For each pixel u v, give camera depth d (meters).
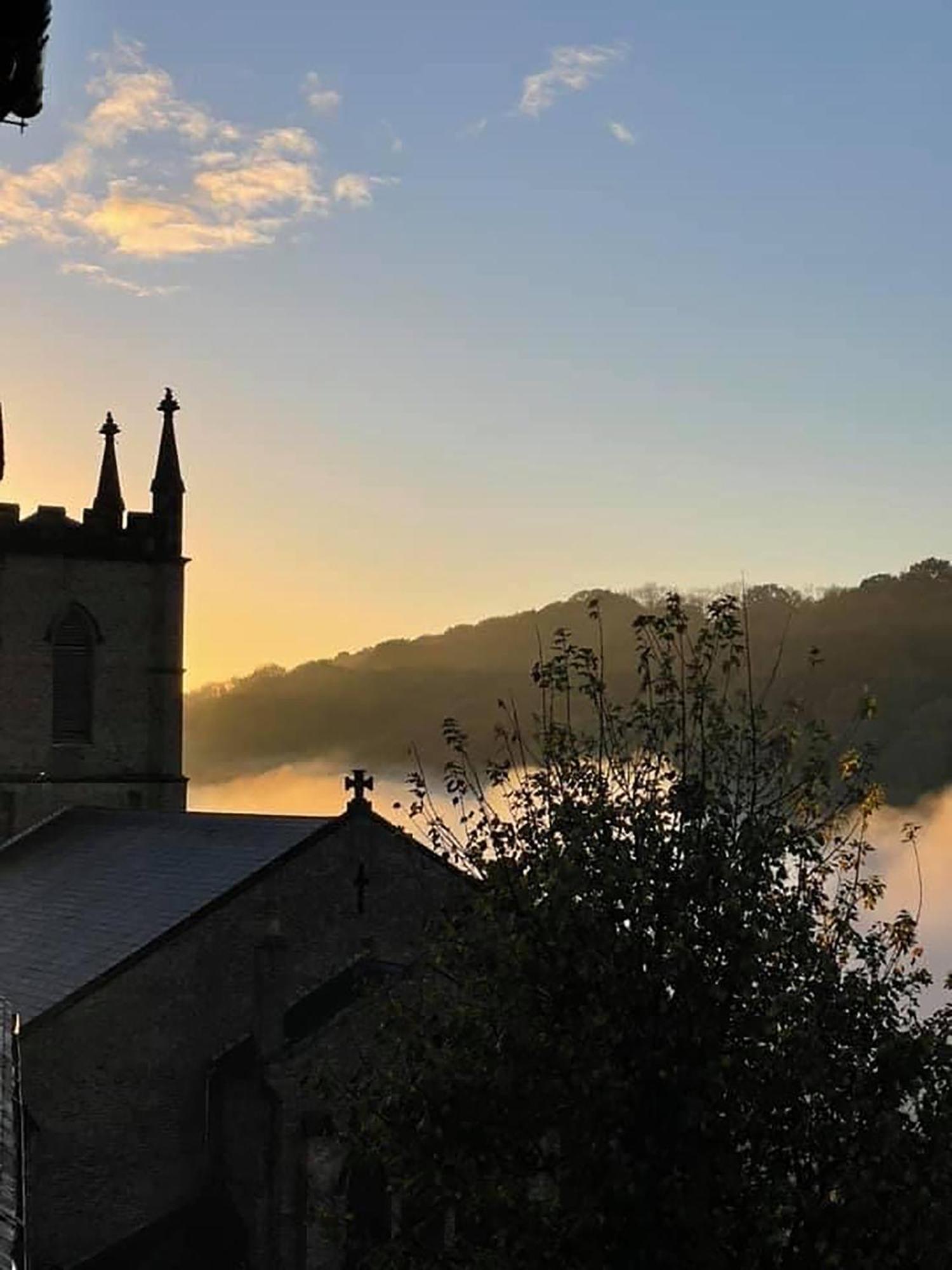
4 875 63.78
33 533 70.38
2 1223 16.47
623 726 30.38
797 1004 26.69
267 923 47.12
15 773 69.50
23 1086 43.81
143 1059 45.97
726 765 29.27
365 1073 37.12
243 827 53.56
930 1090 26.61
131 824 62.12
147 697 72.81
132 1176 45.59
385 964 48.38
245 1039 47.34
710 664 30.09
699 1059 26.70
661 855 28.23
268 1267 43.59
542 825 29.94
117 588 72.31
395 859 49.72
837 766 29.72
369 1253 29.77
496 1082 27.12
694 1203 25.53
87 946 49.19
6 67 16.30
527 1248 26.23
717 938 27.47
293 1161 43.41
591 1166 26.38
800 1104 26.48
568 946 27.70
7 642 69.69
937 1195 25.22
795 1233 25.48
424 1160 27.66
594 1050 27.03
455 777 32.41
